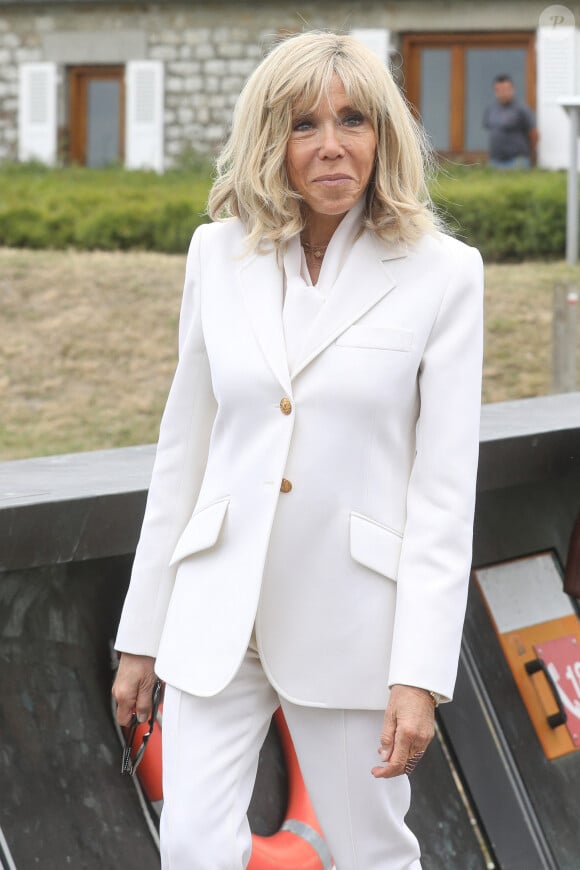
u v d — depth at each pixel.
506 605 7.95
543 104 40.72
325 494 4.77
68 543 5.93
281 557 4.81
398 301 4.84
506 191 28.44
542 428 7.85
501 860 7.26
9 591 6.15
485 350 22.89
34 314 24.80
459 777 7.33
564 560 8.44
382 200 4.91
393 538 4.81
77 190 31.50
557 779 7.71
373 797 4.94
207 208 5.21
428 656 4.65
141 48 44.03
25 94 45.41
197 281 5.14
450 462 4.77
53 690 6.22
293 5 42.78
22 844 5.78
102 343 23.72
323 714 4.87
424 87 42.94
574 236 27.34
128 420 21.16
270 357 4.81
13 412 21.36
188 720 4.88
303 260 5.04
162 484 5.15
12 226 29.36
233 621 4.80
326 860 6.30
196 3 43.44
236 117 5.02
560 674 8.01
